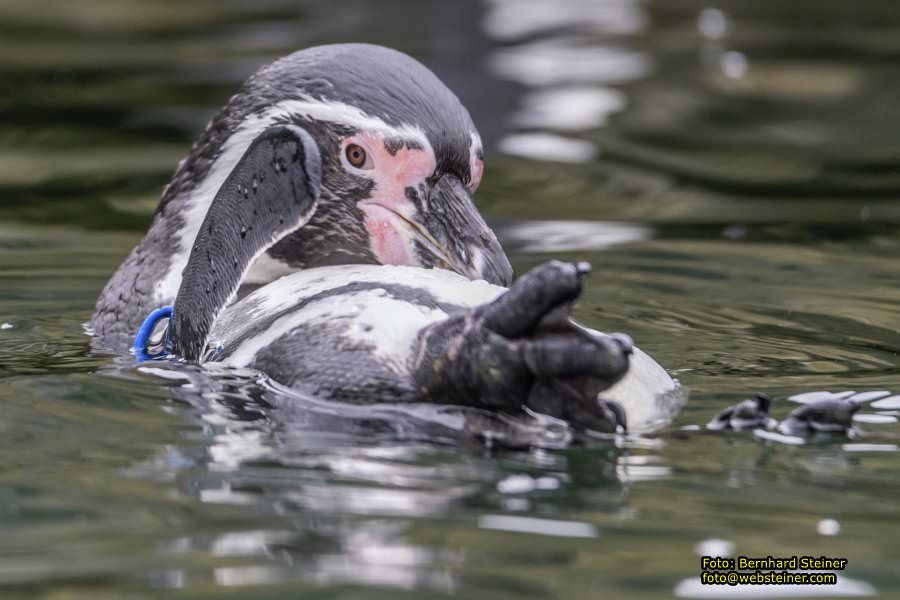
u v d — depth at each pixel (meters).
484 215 14.73
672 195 15.62
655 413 7.66
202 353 8.59
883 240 13.63
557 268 6.54
